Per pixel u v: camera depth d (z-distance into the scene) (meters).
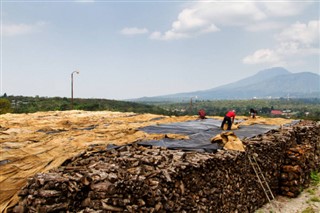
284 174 13.76
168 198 7.36
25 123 16.17
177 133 14.10
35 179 6.70
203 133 13.98
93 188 6.38
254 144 12.23
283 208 12.26
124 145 10.48
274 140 13.65
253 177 11.57
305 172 14.72
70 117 20.48
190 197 8.12
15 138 11.52
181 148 10.20
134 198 6.64
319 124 20.62
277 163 13.63
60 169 7.71
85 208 6.44
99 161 8.46
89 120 18.61
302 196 13.73
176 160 8.52
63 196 6.33
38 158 8.95
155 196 6.90
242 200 10.75
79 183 6.57
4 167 8.14
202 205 8.57
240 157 10.67
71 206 6.37
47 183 6.39
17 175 7.96
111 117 20.91
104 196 6.27
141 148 10.21
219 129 15.84
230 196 10.00
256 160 11.75
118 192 6.41
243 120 21.19
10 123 15.98
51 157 9.04
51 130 14.10
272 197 11.76
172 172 7.54
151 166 7.83
